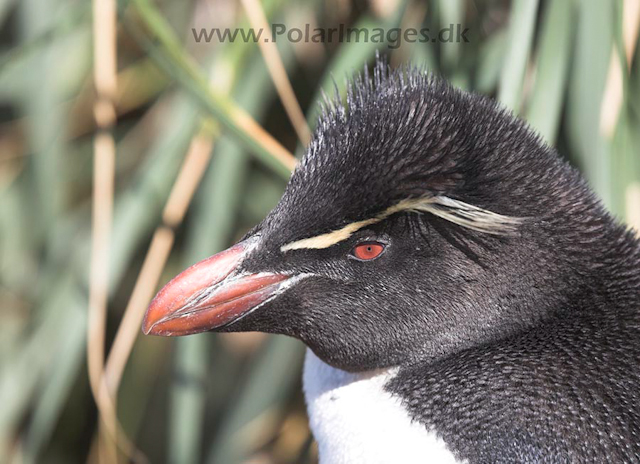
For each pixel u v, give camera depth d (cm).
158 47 150
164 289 145
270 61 151
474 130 143
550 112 150
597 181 150
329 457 145
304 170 144
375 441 143
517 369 142
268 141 151
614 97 150
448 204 142
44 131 162
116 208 162
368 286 144
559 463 141
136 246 163
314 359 148
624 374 142
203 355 159
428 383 143
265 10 154
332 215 143
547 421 141
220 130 155
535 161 143
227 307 145
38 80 162
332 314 144
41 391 162
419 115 143
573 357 142
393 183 142
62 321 162
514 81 149
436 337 144
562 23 151
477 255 142
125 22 152
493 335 143
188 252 159
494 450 141
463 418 142
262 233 145
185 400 159
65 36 163
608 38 151
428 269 143
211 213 159
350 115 144
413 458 142
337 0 161
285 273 144
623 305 143
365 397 145
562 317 143
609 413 141
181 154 160
